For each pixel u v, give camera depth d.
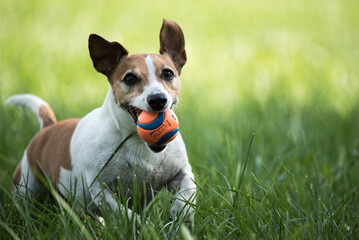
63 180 5.20
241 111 8.08
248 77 10.41
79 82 10.51
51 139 5.50
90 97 9.29
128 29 14.17
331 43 13.32
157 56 4.86
